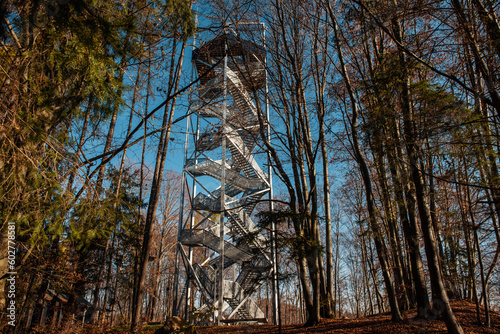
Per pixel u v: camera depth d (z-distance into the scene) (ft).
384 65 33.01
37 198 14.23
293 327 43.04
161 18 18.79
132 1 18.08
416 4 24.72
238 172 70.64
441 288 27.50
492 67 24.88
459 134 25.55
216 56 54.24
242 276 68.49
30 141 13.29
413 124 27.76
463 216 35.68
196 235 66.49
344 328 37.60
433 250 28.19
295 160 42.06
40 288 34.30
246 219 64.39
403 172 33.63
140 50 17.89
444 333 31.37
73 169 15.20
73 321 39.93
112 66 16.29
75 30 13.48
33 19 13.74
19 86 13.65
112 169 38.29
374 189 58.08
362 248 86.22
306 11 40.45
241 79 51.49
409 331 32.60
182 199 69.77
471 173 30.14
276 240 32.53
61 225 15.25
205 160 67.82
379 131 30.68
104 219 17.40
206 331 45.93
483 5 24.45
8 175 12.87
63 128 16.05
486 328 34.86
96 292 47.78
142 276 36.32
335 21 35.45
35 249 19.15
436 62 30.78
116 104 17.78
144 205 55.93
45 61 14.53
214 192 73.72
